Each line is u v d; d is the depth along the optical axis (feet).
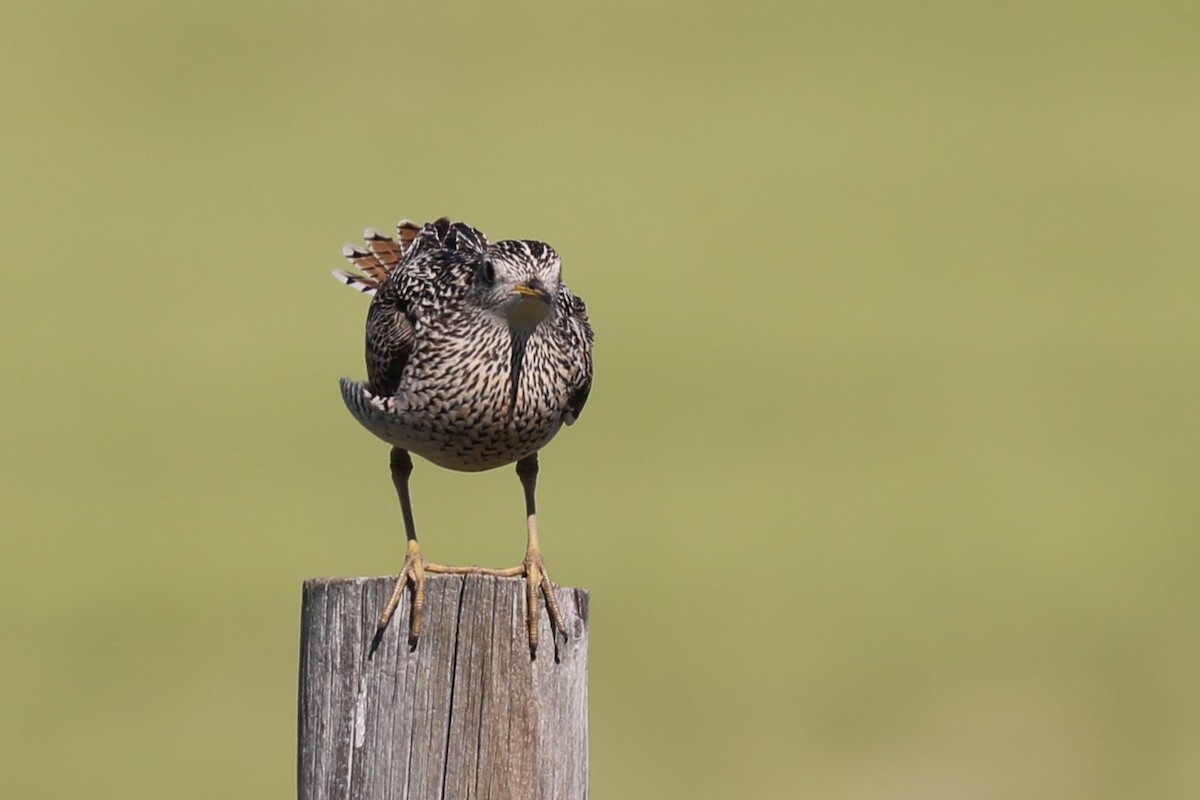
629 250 87.30
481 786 20.67
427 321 25.75
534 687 20.74
